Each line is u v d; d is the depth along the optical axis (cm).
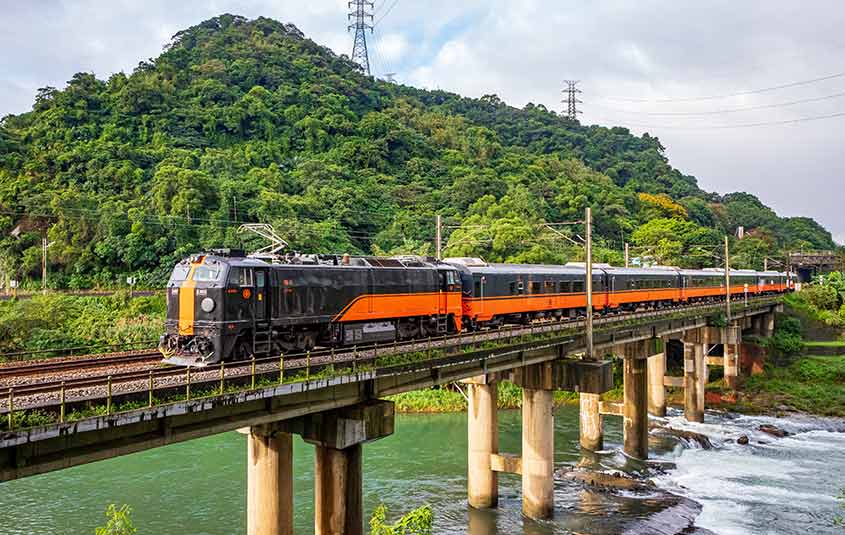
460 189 11606
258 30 17488
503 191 11962
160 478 3925
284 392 1983
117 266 8169
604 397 7200
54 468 1548
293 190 10200
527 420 3512
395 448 4828
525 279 4472
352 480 2394
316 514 2411
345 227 9594
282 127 12575
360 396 2409
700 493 4025
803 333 8738
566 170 15600
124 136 10475
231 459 4322
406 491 3862
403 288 3331
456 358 2758
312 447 4712
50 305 6062
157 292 7431
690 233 13138
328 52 18425
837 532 3403
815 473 4503
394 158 12644
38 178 9000
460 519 3453
